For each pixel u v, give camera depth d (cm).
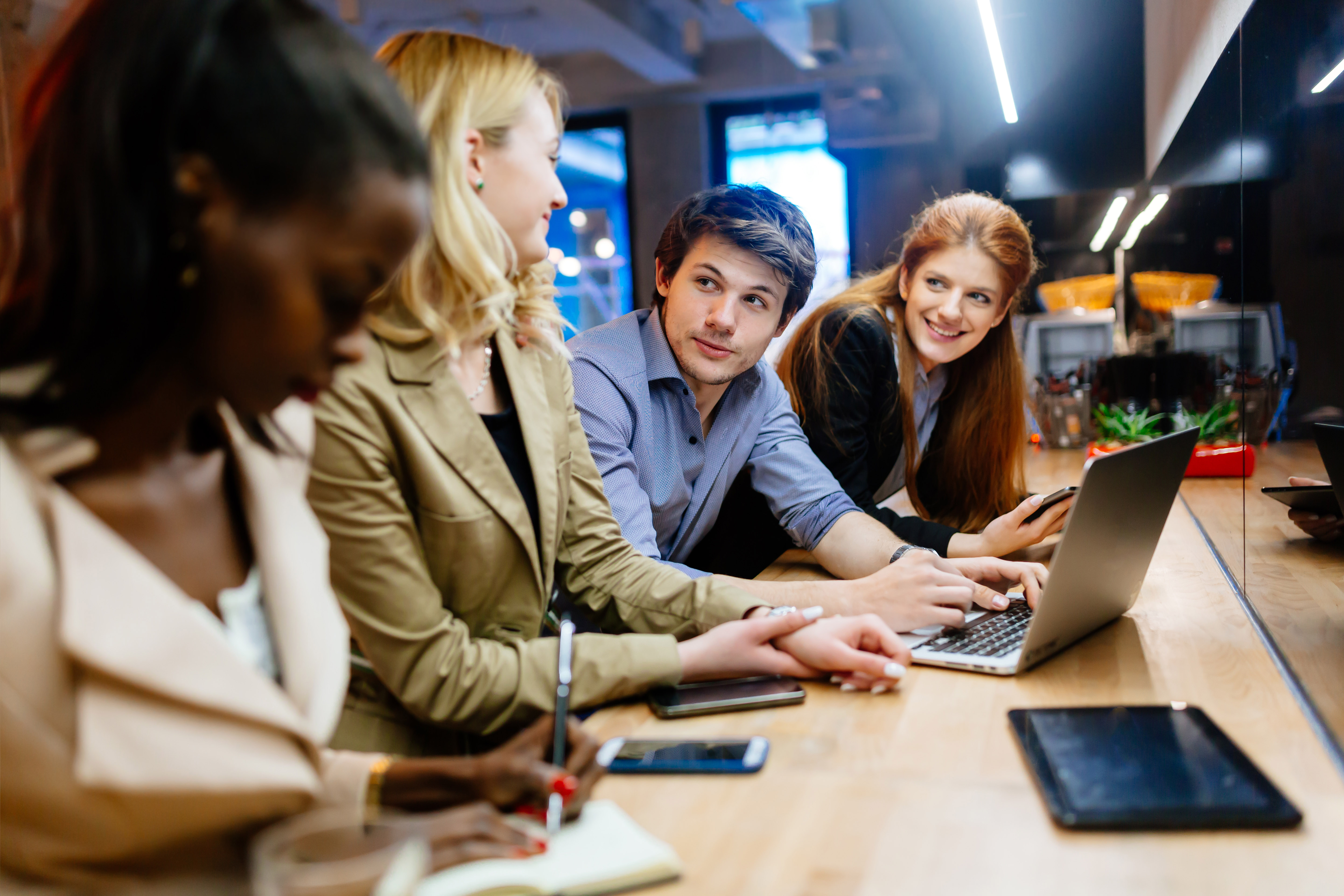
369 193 58
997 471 238
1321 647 104
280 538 74
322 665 73
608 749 96
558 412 128
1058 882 71
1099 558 121
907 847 76
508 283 115
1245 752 91
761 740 97
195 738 60
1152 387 357
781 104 750
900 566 140
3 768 56
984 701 108
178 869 63
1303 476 117
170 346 60
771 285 170
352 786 80
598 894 70
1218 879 70
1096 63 418
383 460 104
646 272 775
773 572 185
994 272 214
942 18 377
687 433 183
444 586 113
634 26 611
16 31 185
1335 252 106
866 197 583
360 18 597
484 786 79
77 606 56
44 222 56
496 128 113
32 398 58
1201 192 237
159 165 55
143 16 55
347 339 62
